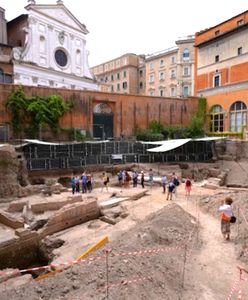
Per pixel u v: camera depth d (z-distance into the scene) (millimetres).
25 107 29828
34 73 42312
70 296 6215
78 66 49625
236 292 7258
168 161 32656
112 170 29562
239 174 29141
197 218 13633
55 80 45156
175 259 8703
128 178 24734
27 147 25703
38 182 25609
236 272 8250
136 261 7855
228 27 38375
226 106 38562
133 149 31703
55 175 26672
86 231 14555
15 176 21328
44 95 31547
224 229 10539
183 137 37781
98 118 36125
